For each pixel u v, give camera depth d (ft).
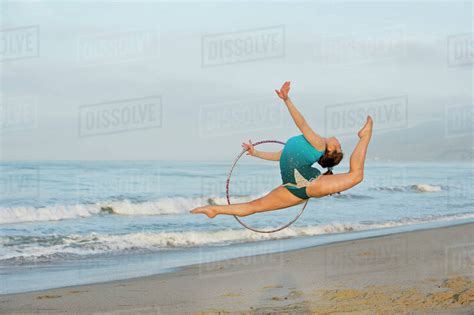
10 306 30.58
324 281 35.68
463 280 34.83
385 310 27.76
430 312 27.17
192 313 28.60
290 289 33.68
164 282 36.55
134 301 31.55
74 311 29.48
